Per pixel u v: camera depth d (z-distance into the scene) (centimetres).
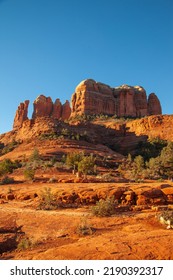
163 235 1247
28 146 7138
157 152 7606
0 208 2358
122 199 2273
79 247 1143
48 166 4975
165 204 2222
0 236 1551
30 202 2523
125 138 8781
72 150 6512
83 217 1883
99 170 4962
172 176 5109
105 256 1012
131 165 5978
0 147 8538
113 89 13588
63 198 2380
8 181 3822
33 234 1594
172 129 8300
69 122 9769
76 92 12688
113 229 1560
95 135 8644
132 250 1060
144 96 13312
